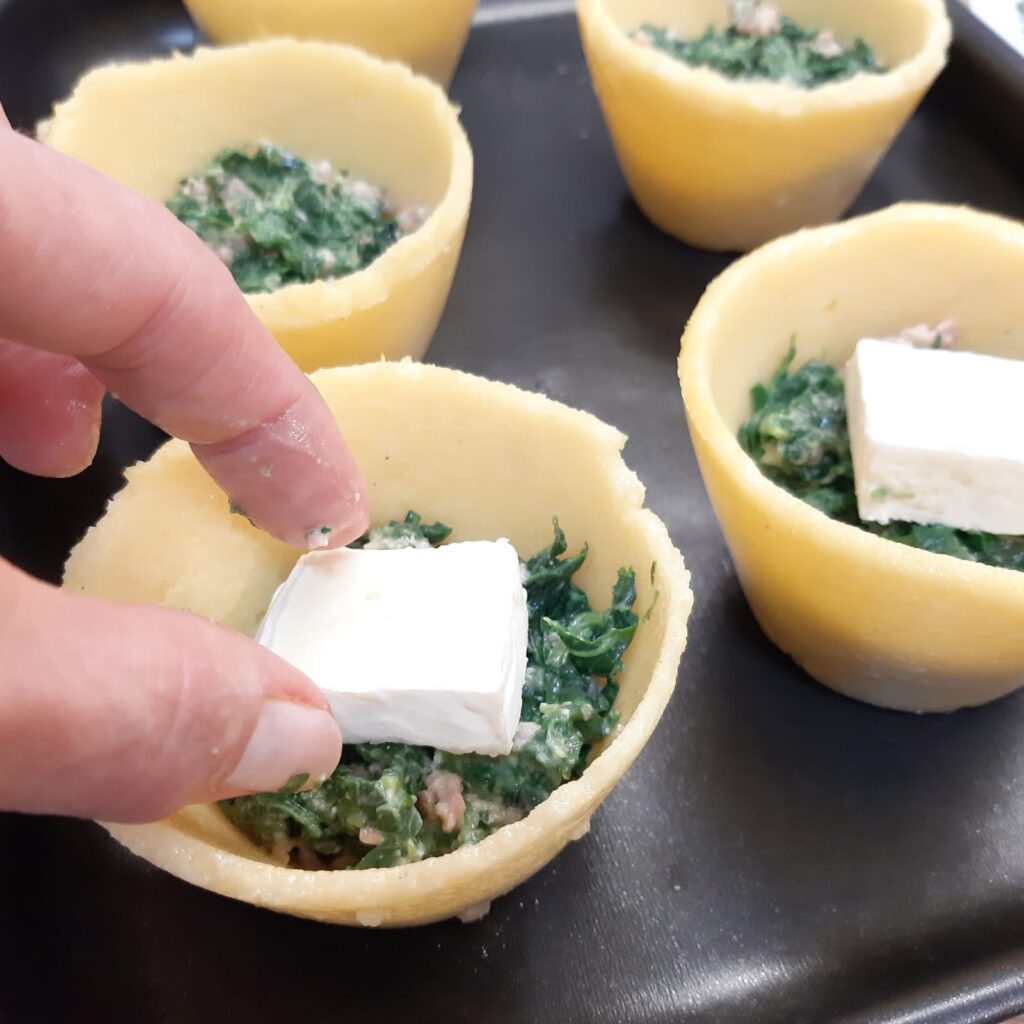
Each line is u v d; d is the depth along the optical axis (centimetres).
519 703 18
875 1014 17
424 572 19
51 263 15
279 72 26
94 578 18
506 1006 18
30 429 18
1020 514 21
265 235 25
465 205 24
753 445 23
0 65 29
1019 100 28
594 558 20
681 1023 18
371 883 16
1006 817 20
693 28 30
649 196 28
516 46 33
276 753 15
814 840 20
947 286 23
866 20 29
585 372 27
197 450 18
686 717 21
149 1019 18
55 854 19
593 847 20
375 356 23
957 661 19
